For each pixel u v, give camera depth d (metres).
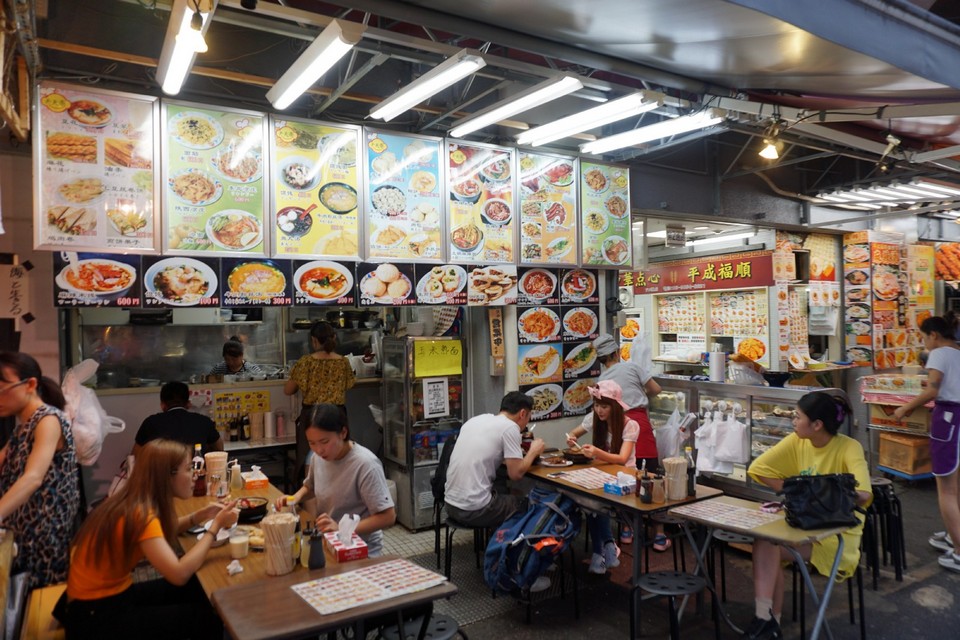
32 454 2.74
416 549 4.99
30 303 3.93
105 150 3.95
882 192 7.36
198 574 2.53
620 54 3.74
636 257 6.57
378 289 4.88
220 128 4.30
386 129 4.96
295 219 4.54
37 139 3.77
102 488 4.64
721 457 5.35
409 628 2.69
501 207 5.43
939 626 3.74
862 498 3.30
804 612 3.58
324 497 3.27
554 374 5.82
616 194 6.05
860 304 8.50
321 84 4.84
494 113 4.37
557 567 4.59
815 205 8.11
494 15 3.22
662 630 3.70
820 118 4.70
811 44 3.43
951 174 6.73
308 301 4.60
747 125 5.37
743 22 3.17
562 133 4.84
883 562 4.71
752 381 5.67
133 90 4.18
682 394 5.97
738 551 4.97
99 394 4.70
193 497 3.63
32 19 3.02
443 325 5.76
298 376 5.10
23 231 3.92
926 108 4.45
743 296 8.50
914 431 6.60
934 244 9.73
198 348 6.51
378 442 6.33
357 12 3.78
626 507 3.51
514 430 4.20
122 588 2.40
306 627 2.01
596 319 6.10
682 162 6.82
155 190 4.09
